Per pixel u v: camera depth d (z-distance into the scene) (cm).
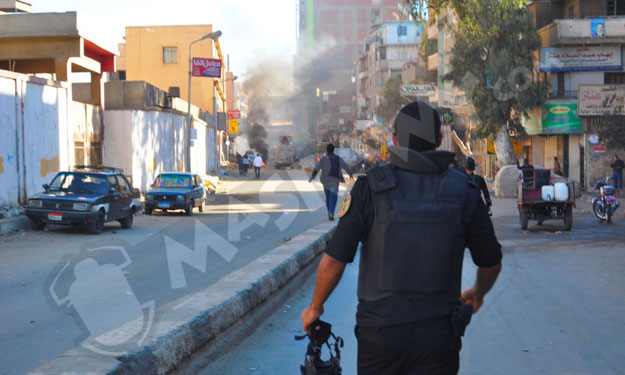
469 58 3594
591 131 3606
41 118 2020
